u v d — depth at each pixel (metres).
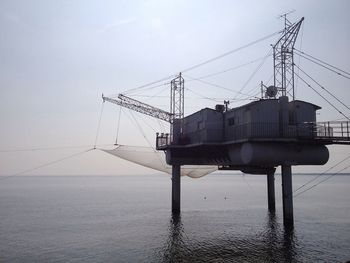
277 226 56.41
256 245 43.94
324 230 53.09
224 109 53.41
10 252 40.88
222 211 76.69
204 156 58.62
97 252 40.88
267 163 45.50
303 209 80.50
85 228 56.53
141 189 186.50
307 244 44.22
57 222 63.00
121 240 47.25
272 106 45.50
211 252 40.75
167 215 71.00
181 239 47.69
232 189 180.38
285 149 44.50
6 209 83.81
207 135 51.25
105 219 66.31
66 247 43.28
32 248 42.75
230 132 50.19
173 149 61.31
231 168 62.50
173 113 66.25
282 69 48.75
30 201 106.81
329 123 43.44
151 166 71.25
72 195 135.62
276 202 96.88
